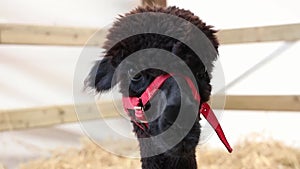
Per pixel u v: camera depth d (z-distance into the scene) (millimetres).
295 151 3338
